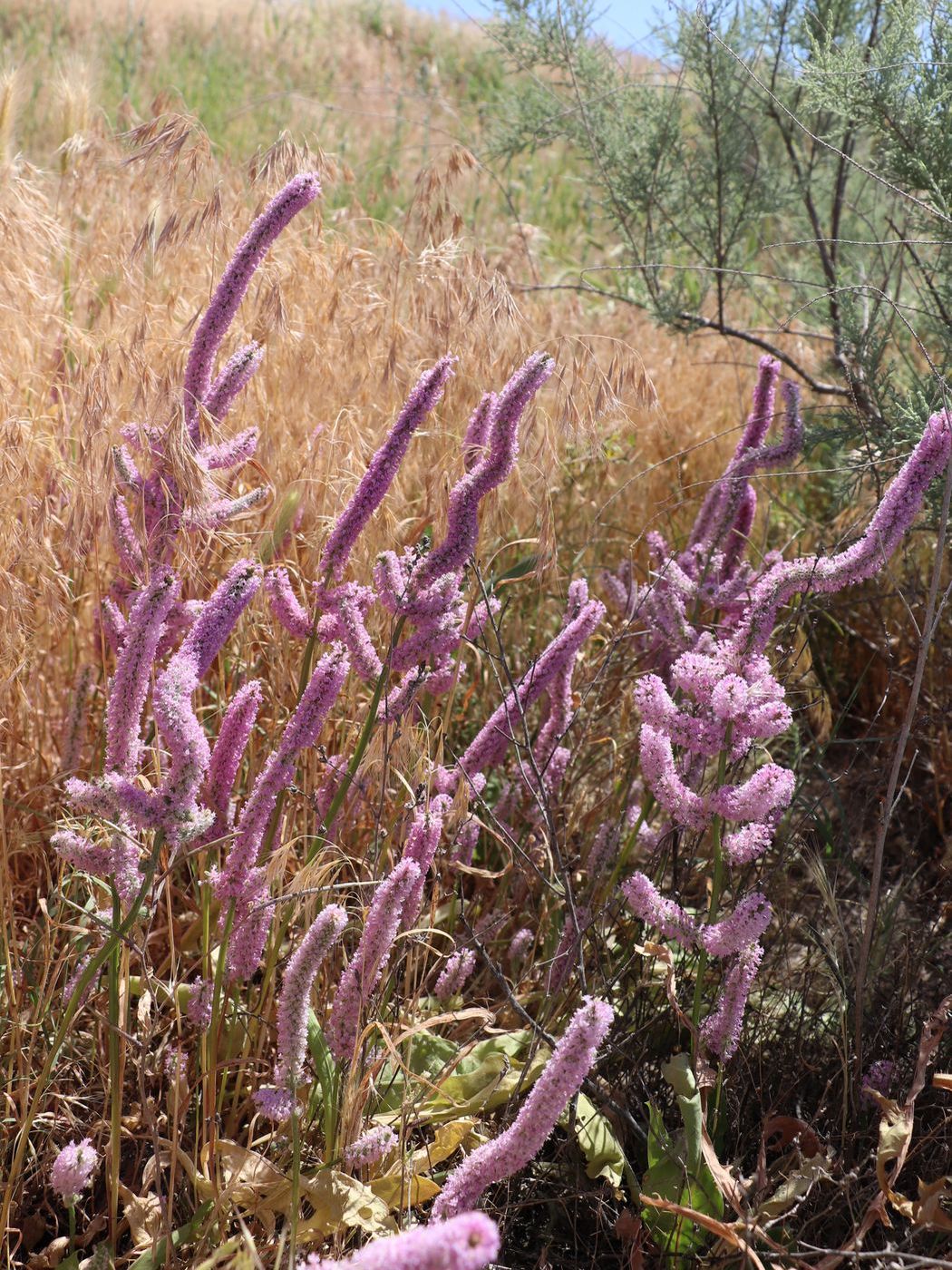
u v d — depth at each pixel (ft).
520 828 9.21
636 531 13.69
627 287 18.26
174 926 8.45
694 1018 6.38
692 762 7.59
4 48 31.50
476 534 6.79
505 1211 6.56
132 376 8.39
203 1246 6.02
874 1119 7.24
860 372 12.07
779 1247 5.80
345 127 33.60
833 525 12.74
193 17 54.70
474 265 10.11
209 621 5.53
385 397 9.93
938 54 11.51
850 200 16.34
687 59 15.19
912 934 8.66
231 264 6.73
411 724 7.66
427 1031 7.39
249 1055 7.13
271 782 5.93
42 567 8.10
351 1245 6.37
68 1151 5.73
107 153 13.07
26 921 8.05
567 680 8.37
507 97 18.51
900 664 12.00
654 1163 6.40
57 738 9.02
